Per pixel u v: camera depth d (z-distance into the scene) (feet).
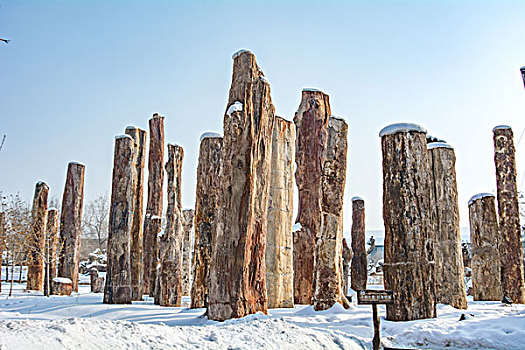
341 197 46.70
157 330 28.76
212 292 38.32
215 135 49.90
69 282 69.67
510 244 57.67
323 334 31.45
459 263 47.32
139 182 64.95
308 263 55.98
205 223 48.60
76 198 75.25
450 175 49.24
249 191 39.52
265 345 28.19
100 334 26.14
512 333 31.01
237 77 41.96
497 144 60.49
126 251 55.21
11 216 74.84
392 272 37.24
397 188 38.19
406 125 39.01
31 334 23.84
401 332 33.83
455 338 31.48
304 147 54.60
